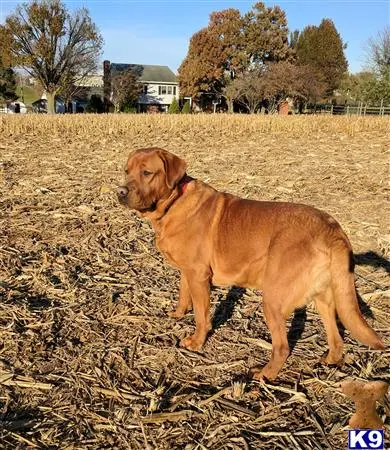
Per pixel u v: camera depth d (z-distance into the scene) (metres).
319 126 8.87
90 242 2.36
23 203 3.05
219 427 1.16
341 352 1.40
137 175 1.42
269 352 1.48
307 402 1.25
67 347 1.47
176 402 1.24
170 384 1.32
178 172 1.43
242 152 5.65
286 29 22.58
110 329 1.58
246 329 1.61
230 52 22.48
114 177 3.92
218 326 1.64
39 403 1.23
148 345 1.50
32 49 20.30
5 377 1.30
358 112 16.47
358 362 1.43
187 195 1.46
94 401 1.24
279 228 1.31
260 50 22.52
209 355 1.47
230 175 4.06
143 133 7.93
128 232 2.54
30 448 1.08
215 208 1.44
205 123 9.12
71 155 5.23
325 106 20.67
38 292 1.80
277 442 1.12
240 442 1.11
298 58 23.89
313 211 1.32
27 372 1.34
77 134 7.60
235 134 7.99
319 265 1.25
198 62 22.59
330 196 3.41
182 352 1.46
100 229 2.56
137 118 8.87
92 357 1.42
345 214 2.94
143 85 26.02
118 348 1.47
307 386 1.32
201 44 22.58
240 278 1.40
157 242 1.51
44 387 1.28
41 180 3.76
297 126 8.76
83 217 2.76
